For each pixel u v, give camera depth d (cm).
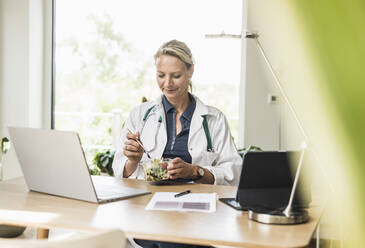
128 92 564
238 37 133
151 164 172
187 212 124
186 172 170
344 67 13
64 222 111
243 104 405
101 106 534
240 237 99
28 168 151
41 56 427
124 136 210
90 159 493
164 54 199
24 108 415
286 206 118
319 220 119
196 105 209
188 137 203
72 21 464
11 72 416
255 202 118
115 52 529
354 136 13
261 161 118
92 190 133
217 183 185
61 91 461
